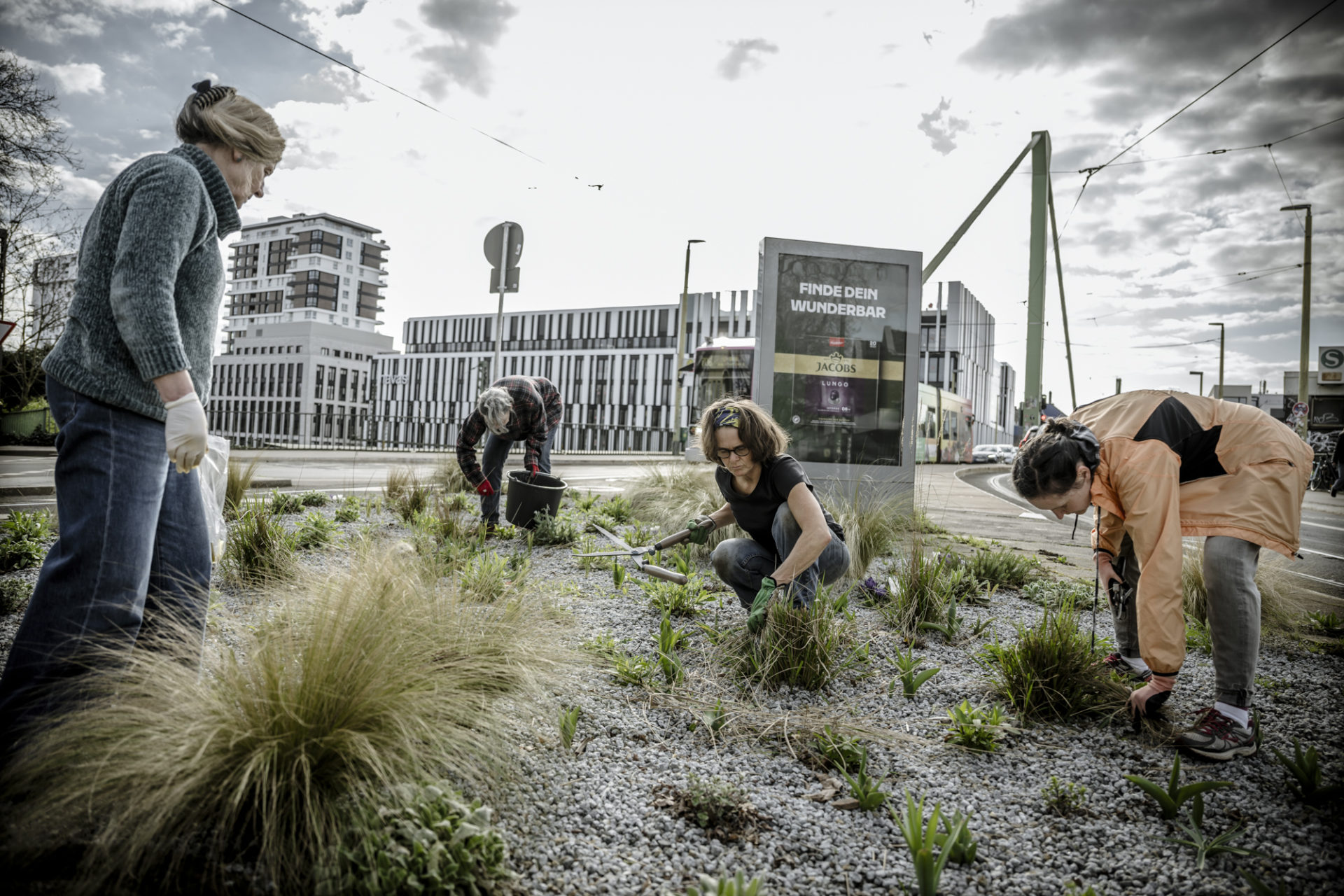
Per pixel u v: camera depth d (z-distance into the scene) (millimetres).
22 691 1710
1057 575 5367
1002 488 18062
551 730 2381
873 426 7914
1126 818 2047
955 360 75125
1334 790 2111
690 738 2447
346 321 167375
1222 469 2533
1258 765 2387
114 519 1802
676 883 1695
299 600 2430
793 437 7836
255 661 1909
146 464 1865
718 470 3537
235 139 2020
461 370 98062
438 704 1947
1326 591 5496
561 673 2566
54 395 1864
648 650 3227
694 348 82688
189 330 1971
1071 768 2334
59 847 1564
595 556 3971
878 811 2047
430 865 1505
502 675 2359
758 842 1874
